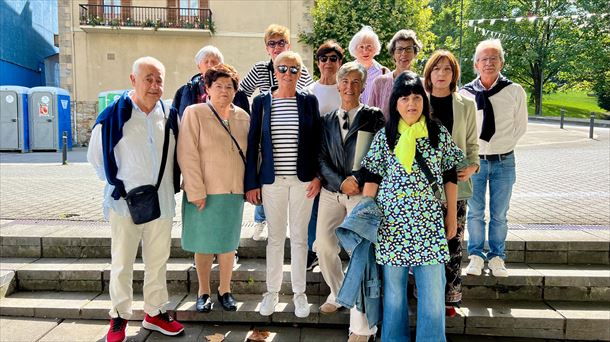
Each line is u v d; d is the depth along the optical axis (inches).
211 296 160.7
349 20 754.2
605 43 1316.4
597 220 206.5
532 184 309.0
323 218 141.1
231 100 142.3
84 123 735.1
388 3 775.7
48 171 399.5
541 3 1405.0
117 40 727.7
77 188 306.2
